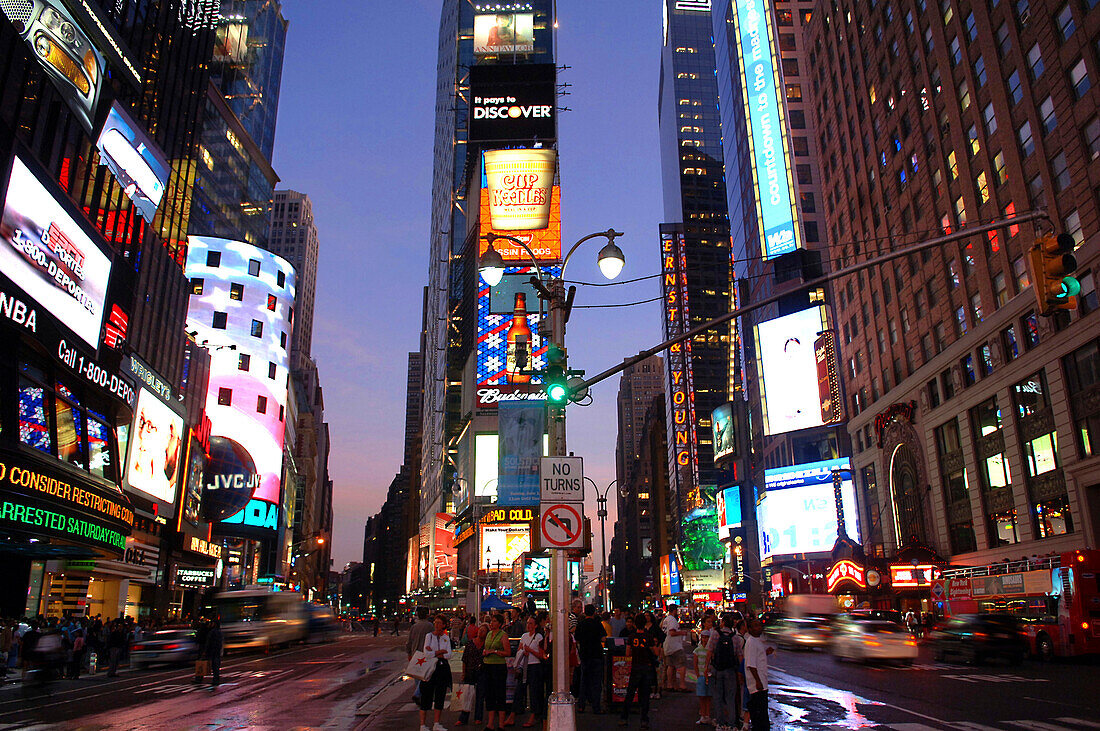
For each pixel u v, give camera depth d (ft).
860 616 117.50
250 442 285.84
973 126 180.34
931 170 201.98
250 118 394.93
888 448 225.35
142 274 183.83
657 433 641.40
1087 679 77.97
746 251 385.29
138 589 188.34
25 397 113.91
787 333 304.30
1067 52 146.51
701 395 563.07
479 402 388.57
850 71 257.14
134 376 166.91
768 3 385.50
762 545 291.17
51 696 71.15
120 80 186.91
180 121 232.94
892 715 52.47
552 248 399.65
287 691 74.18
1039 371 155.43
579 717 52.85
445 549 435.53
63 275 126.31
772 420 302.86
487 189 403.34
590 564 184.24
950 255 191.52
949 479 193.16
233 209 367.25
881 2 230.89
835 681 78.54
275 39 440.86
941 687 71.05
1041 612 108.47
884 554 225.15
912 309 212.02
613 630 62.90
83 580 157.69
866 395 247.91
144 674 99.71
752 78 378.73
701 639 50.85
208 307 291.58
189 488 210.38
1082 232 142.51
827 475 264.93
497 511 322.55
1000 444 169.78
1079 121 143.02
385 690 73.26
